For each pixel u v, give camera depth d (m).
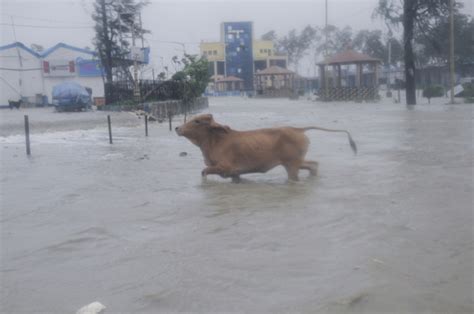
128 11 48.50
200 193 8.38
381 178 9.28
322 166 10.84
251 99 73.00
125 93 42.81
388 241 5.54
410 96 38.97
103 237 6.02
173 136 19.02
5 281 4.76
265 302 4.10
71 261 5.24
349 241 5.57
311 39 108.75
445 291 4.23
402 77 84.00
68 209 7.52
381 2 39.31
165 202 7.78
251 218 6.66
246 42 108.88
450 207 6.99
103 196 8.37
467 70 59.91
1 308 4.18
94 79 66.44
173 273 4.79
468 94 45.53
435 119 23.44
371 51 86.69
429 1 36.75
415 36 39.22
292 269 4.78
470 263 4.85
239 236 5.88
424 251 5.20
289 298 4.16
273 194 8.13
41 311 4.11
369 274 4.61
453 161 11.11
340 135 17.39
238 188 8.73
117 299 4.27
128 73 45.12
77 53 66.00
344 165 10.91
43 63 64.38
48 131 22.58
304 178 9.53
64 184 9.60
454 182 8.75
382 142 15.09
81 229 6.39
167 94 37.34
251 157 9.16
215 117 29.19
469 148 13.16
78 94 46.00
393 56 84.31
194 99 37.81
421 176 9.38
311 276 4.60
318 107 40.19
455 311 3.89
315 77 106.25
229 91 97.88
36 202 8.09
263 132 9.32
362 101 49.59
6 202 8.13
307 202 7.49
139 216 6.96
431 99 46.66
